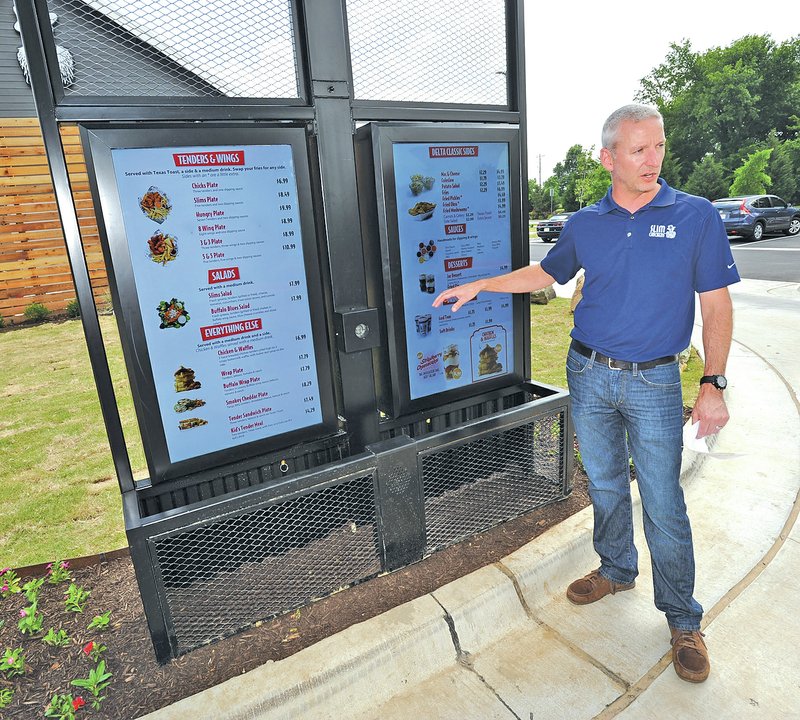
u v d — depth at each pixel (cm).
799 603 215
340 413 254
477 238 267
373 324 234
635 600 226
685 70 4441
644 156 168
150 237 193
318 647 191
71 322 912
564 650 203
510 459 283
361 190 244
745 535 257
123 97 181
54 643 206
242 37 200
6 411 499
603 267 185
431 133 237
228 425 221
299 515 228
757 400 398
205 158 196
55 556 273
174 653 196
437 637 200
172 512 188
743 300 771
